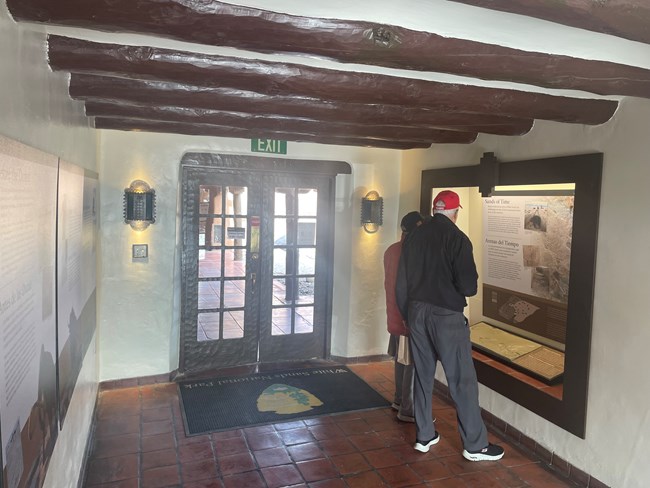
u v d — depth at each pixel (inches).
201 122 142.5
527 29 74.1
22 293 57.2
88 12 60.4
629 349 115.4
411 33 75.7
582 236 126.0
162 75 89.4
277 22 68.7
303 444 144.6
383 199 212.4
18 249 55.1
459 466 135.6
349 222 210.5
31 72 68.3
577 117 118.3
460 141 167.0
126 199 174.7
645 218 112.2
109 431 148.3
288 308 213.5
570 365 129.2
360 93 103.3
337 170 207.2
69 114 102.4
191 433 148.3
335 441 147.0
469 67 82.0
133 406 165.9
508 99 113.2
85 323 125.0
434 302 137.8
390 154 211.3
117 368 181.2
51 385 76.0
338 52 73.9
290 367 208.4
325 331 219.6
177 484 122.6
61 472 90.4
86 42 82.3
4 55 55.1
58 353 81.9
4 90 54.7
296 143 196.1
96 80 105.0
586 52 84.9
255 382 190.2
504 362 159.0
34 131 70.0
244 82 94.9
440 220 139.9
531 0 55.2
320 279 217.5
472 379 137.6
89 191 131.0
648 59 88.7
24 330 58.2
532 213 156.9
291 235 210.7
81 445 120.0
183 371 197.9
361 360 216.5
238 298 204.4
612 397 119.3
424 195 192.7
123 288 179.3
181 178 190.2
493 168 155.5
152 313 183.8
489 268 178.2
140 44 85.1
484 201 175.6
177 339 194.1
